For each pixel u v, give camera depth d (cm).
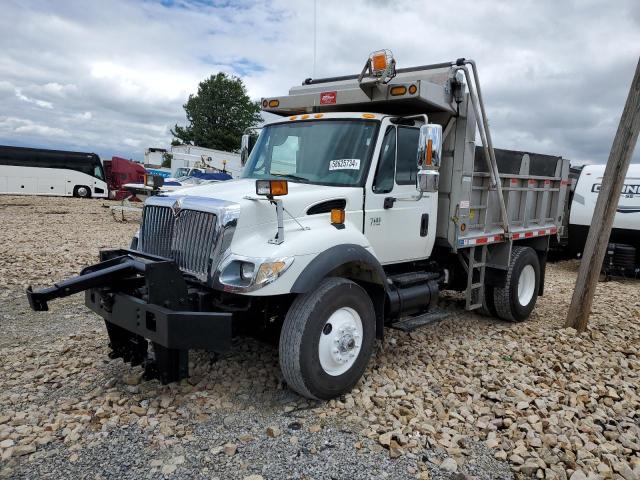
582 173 1234
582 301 630
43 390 406
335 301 389
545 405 408
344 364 408
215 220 378
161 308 348
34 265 916
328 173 476
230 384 425
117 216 2052
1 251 1055
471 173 558
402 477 310
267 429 352
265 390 418
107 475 300
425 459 329
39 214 2031
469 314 710
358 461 323
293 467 315
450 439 353
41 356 480
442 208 557
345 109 543
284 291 363
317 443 342
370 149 466
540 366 500
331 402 399
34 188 3422
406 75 556
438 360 507
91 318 605
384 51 474
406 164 505
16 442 329
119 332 425
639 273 1127
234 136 6338
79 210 2320
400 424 368
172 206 411
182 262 402
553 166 741
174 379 378
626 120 593
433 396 420
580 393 438
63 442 332
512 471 322
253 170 526
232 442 339
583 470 325
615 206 606
